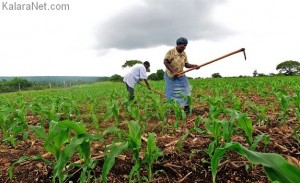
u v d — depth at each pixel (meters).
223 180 3.02
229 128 2.91
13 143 4.32
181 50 6.95
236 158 3.41
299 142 3.65
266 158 1.27
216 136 3.09
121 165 3.44
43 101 10.27
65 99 9.22
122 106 8.17
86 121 6.64
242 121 2.94
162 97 11.05
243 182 2.95
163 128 5.05
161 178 3.11
